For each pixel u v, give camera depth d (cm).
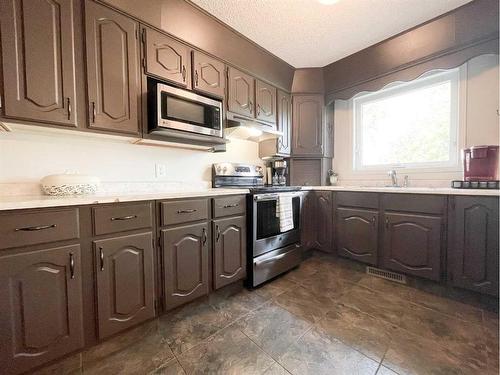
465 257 165
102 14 140
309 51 243
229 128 218
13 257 96
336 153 306
